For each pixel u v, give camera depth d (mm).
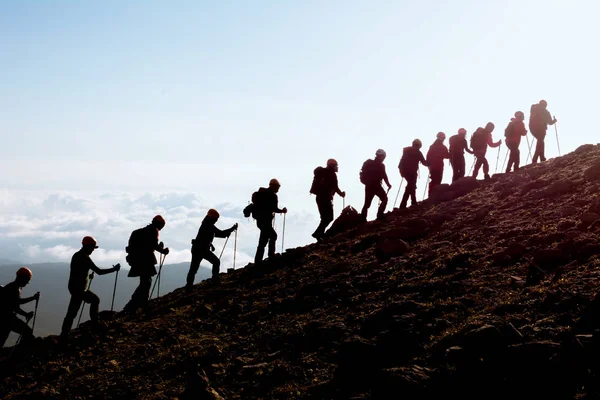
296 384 9352
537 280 10852
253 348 11422
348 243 18953
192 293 18000
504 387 7527
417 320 10156
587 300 9070
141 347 12992
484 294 10859
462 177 23922
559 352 7535
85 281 15156
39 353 13984
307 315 12641
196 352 11703
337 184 21141
